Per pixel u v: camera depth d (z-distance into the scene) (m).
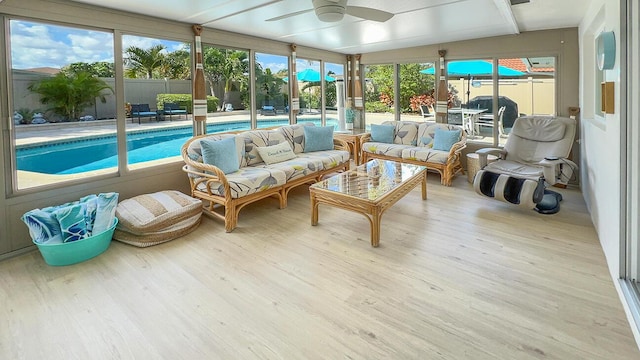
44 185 3.20
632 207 2.13
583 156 4.30
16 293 2.36
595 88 3.60
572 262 2.67
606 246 2.69
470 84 5.96
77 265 2.77
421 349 1.77
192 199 3.61
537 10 3.93
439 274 2.53
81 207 2.90
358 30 4.86
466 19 4.28
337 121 7.44
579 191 4.60
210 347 1.81
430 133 5.75
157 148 4.14
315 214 3.54
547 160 3.74
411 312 2.08
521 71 5.48
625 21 2.05
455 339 1.84
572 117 4.86
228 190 3.41
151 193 3.91
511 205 4.09
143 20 3.81
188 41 4.30
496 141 5.78
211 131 4.84
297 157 4.91
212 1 3.36
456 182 5.29
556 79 5.08
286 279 2.50
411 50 6.41
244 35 5.04
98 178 3.56
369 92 7.31
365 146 5.99
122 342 1.86
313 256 2.86
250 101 5.31
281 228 3.52
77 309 2.17
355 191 3.25
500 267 2.62
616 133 2.29
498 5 3.62
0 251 2.92
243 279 2.51
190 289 2.38
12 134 2.99
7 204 2.94
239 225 3.62
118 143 3.70
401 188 3.43
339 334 1.90
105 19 3.50
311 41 5.72
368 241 3.15
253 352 1.77
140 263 2.78
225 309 2.15
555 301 2.16
